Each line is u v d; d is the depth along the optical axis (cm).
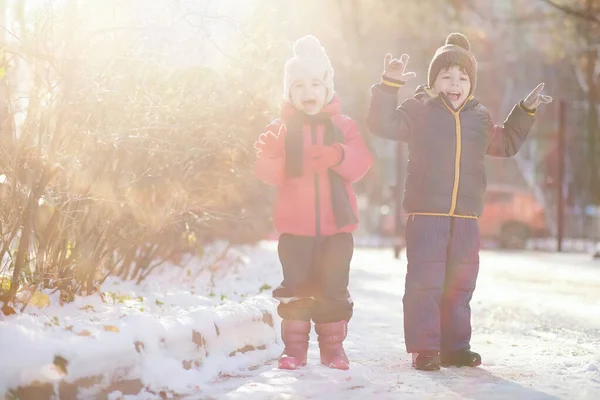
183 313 599
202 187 811
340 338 610
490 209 2867
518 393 527
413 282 620
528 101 650
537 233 2864
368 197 3812
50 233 593
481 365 637
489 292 1248
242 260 1250
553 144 3891
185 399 498
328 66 626
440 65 639
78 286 636
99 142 600
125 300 649
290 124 613
